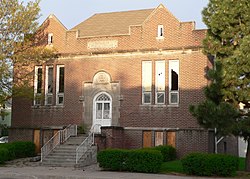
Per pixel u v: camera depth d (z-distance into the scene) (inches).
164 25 1203.2
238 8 830.5
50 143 1126.4
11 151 1141.7
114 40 1253.7
